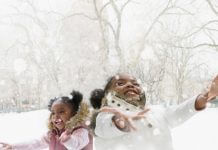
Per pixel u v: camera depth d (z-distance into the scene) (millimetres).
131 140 1731
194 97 1798
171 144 1812
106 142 1761
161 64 16672
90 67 15641
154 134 1771
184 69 17406
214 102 8992
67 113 2189
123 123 1594
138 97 1836
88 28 16016
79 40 16094
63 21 16266
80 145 2090
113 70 15172
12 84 17781
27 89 18047
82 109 2203
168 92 17750
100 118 1710
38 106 18094
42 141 2344
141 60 16406
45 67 16875
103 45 15617
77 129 2133
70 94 2258
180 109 1833
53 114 2242
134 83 1904
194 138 4320
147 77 16516
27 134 5426
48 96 17328
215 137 4324
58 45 16672
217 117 6531
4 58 17000
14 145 2287
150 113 1858
